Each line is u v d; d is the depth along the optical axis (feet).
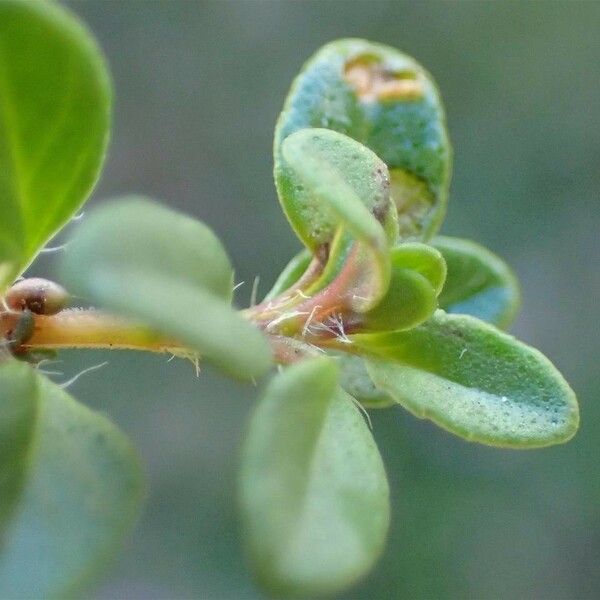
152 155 0.54
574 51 0.56
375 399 0.20
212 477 0.45
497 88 0.55
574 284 0.52
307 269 0.20
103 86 0.17
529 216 0.53
